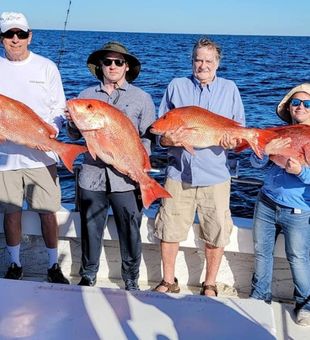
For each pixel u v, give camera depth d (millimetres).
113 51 3215
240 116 3408
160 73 28672
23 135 3141
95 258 3555
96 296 2578
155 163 3906
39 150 3344
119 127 2971
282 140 3000
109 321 2375
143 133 3371
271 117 14898
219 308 2516
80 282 3609
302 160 2998
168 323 2379
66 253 3938
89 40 73312
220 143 3123
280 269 3633
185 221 3480
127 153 3006
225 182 3412
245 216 6547
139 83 23453
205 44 3238
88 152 3191
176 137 3096
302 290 3256
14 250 3662
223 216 3410
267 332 2332
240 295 3738
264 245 3359
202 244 3619
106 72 3270
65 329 2301
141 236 3744
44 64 3463
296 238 3193
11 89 3398
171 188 3439
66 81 22141
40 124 3141
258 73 31188
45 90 3455
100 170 3371
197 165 3338
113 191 3342
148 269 3873
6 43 3312
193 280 3818
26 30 3311
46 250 3908
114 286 3791
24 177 3535
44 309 2445
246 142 3119
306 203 3152
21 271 3736
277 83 25594
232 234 3604
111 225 3740
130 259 3506
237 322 2402
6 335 2238
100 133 2945
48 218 3611
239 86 24203
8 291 2588
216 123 3105
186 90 3377
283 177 3184
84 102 2912
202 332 2318
